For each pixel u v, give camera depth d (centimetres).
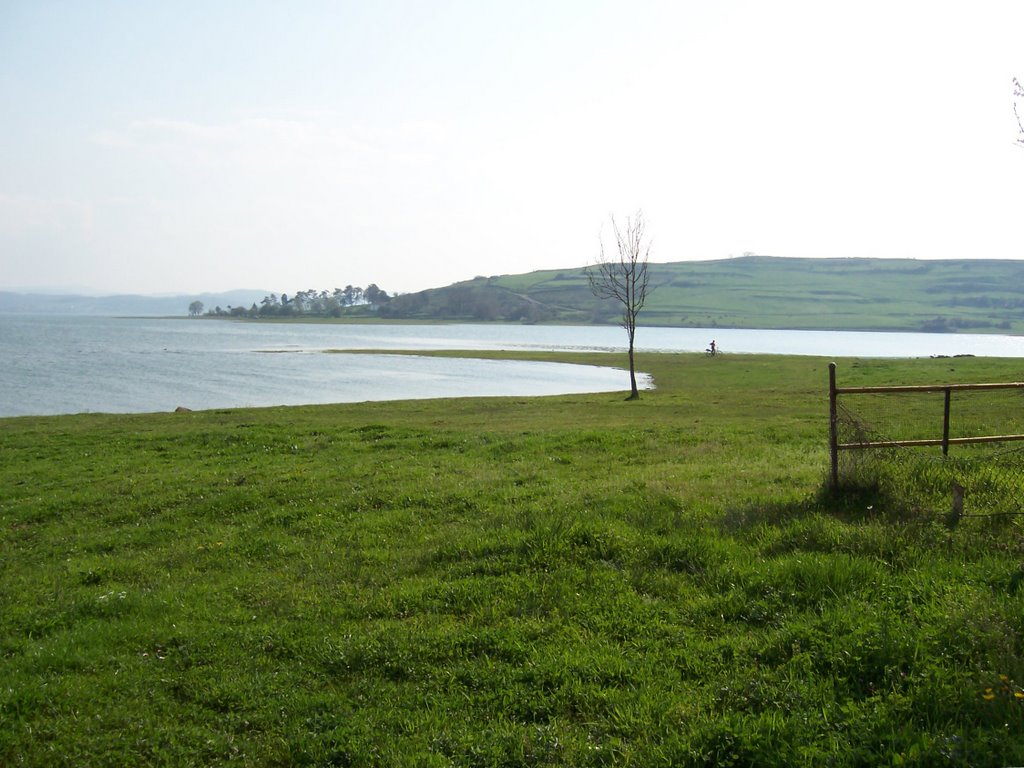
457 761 531
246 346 11575
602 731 556
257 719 607
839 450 1088
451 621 761
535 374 6606
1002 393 2956
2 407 4519
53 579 1026
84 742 579
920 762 492
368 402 4034
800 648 634
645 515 1036
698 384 4988
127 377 6369
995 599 671
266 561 1060
